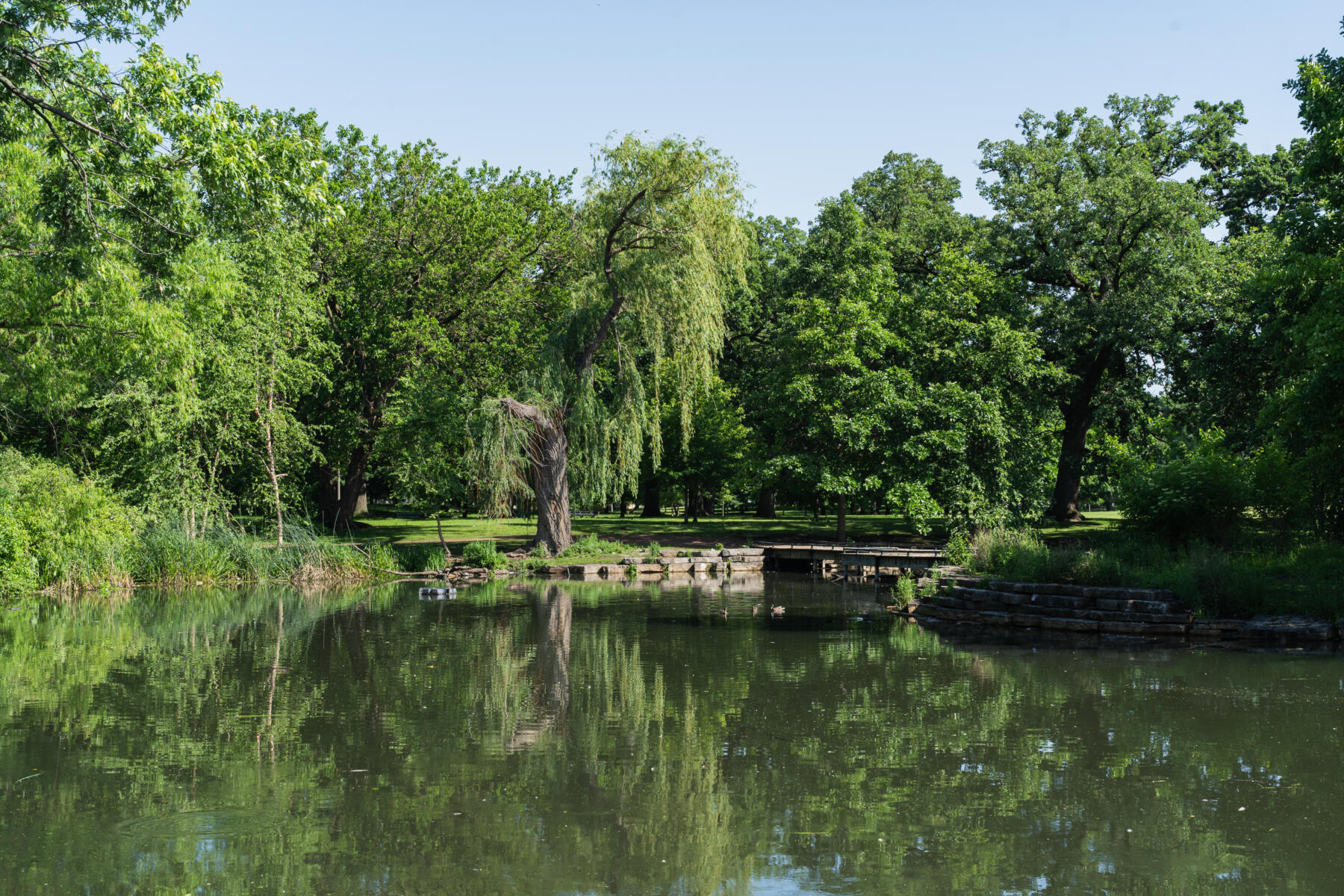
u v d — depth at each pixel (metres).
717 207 28.84
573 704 11.15
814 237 38.94
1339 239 19.75
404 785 8.02
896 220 41.06
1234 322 28.80
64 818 7.19
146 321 17.44
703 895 5.80
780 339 34.16
